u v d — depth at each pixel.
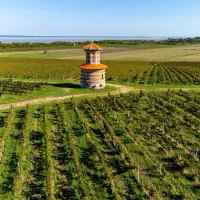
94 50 63.47
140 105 53.34
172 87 69.19
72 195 26.38
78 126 42.81
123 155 32.91
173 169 30.70
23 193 26.48
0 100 55.16
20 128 41.75
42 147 35.53
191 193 26.50
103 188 27.25
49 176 27.86
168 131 40.66
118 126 43.00
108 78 81.50
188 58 165.38
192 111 50.12
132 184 27.92
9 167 30.80
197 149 33.34
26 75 85.88
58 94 60.25
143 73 94.31
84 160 32.75
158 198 25.41
